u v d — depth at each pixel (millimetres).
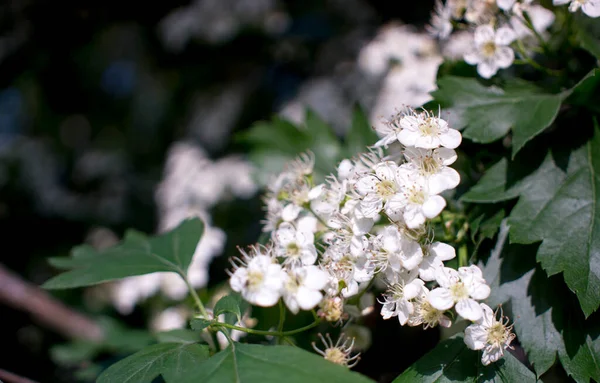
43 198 844
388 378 295
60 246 804
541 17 307
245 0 655
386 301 248
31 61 730
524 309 252
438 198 236
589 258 244
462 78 280
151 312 443
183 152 579
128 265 312
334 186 268
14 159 877
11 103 928
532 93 273
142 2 691
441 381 246
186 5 698
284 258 261
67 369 585
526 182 261
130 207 818
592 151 261
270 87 675
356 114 324
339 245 254
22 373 593
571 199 254
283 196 280
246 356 233
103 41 888
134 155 896
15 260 795
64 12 677
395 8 521
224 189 529
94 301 671
